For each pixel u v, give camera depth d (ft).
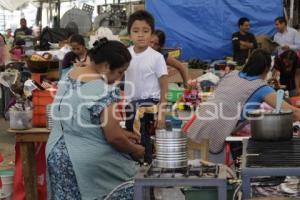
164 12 35.86
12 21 74.43
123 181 10.98
